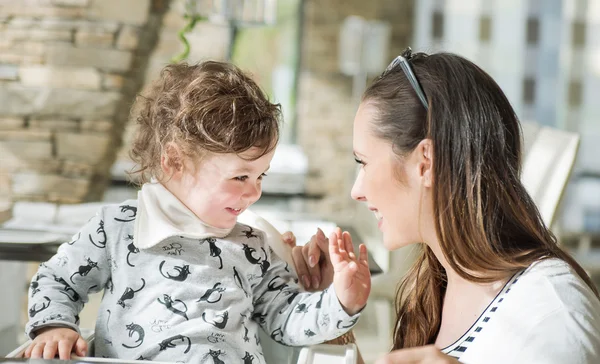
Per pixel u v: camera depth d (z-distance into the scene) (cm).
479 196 101
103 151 322
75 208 208
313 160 616
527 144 232
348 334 129
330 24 612
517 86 605
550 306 94
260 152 118
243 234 126
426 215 109
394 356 79
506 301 100
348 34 576
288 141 624
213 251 121
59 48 315
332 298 112
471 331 103
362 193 113
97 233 120
